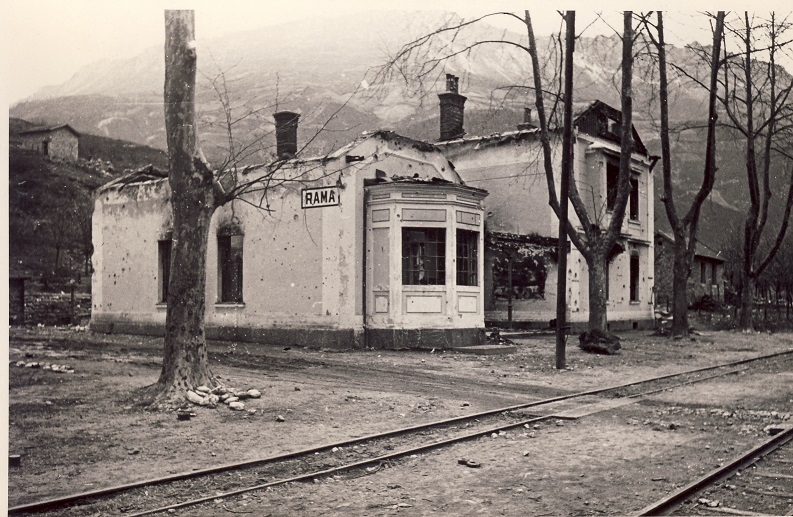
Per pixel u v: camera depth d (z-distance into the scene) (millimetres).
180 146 10547
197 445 8062
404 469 7191
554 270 27281
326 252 19969
